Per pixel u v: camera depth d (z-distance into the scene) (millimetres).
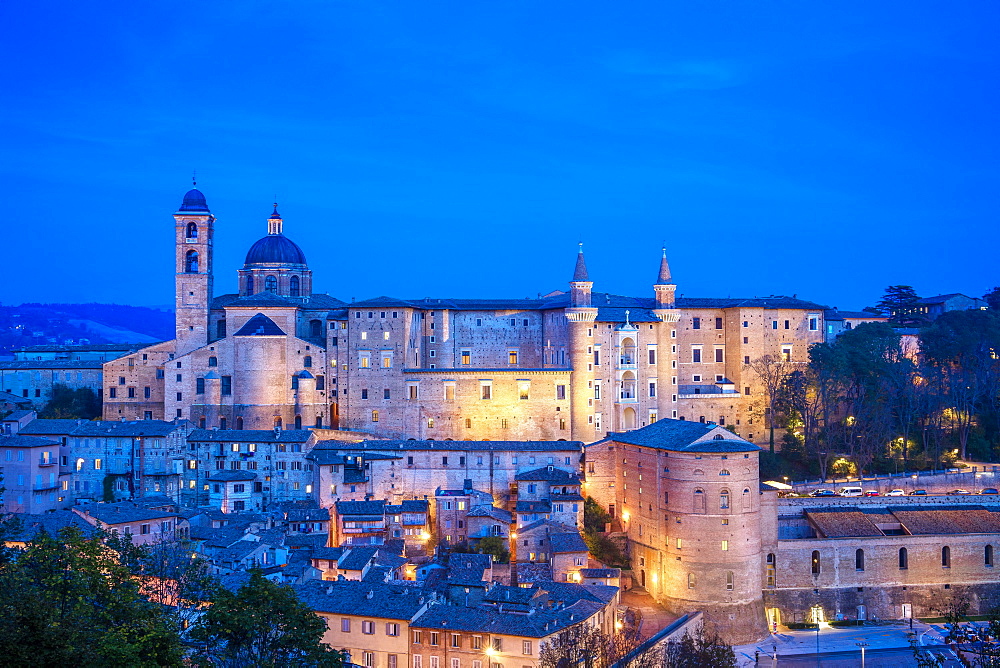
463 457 194500
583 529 185000
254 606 91062
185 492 199250
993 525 187750
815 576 178750
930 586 182625
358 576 147625
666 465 171000
